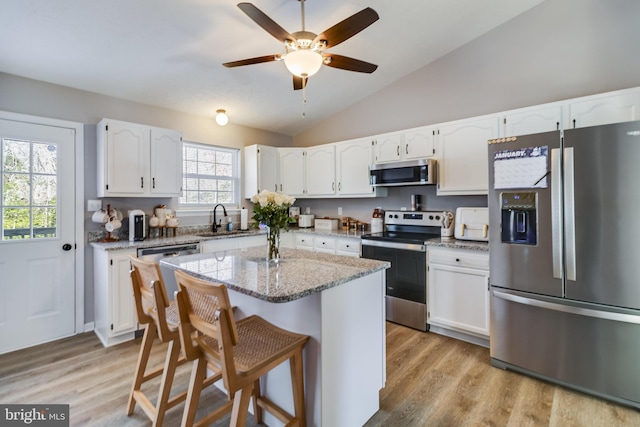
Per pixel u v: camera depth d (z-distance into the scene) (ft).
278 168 14.56
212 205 13.37
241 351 4.48
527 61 9.62
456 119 11.03
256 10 5.32
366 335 5.72
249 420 5.75
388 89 12.82
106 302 8.69
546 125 8.34
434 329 9.68
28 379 7.02
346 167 12.98
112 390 6.63
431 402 6.24
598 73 8.55
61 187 9.27
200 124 12.75
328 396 4.86
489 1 8.85
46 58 8.13
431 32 9.86
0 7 6.42
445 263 9.14
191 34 8.11
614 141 5.89
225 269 5.72
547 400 6.28
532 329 7.02
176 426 5.53
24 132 8.66
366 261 6.45
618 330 6.04
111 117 10.28
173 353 5.35
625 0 8.20
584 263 6.26
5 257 8.42
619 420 5.69
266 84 11.23
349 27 5.75
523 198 6.96
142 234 10.00
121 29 7.54
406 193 12.37
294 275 5.21
